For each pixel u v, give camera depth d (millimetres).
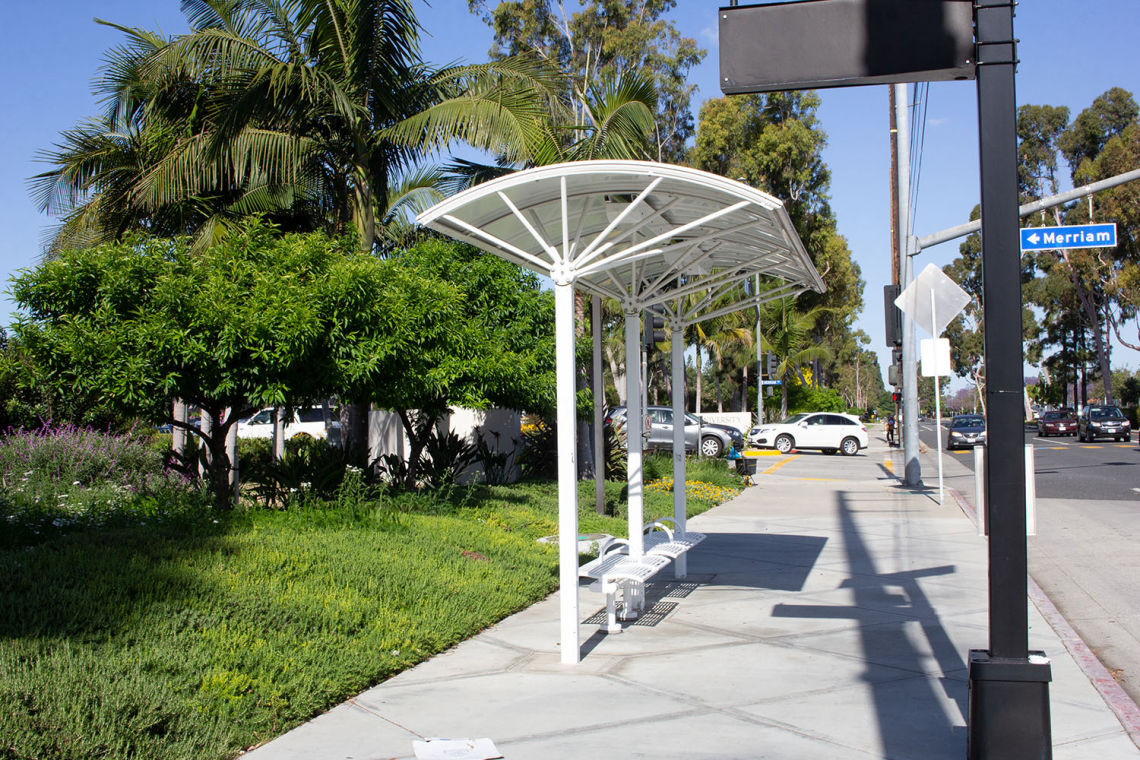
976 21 4270
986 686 4051
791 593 8477
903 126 19219
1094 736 4770
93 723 3994
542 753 4488
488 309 14297
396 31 13766
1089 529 13234
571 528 6160
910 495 18391
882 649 6461
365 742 4617
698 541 8836
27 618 5047
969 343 86062
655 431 29797
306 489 10680
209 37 12945
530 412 16562
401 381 9961
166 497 9586
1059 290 60781
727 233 6867
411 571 7547
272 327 8352
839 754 4488
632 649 6477
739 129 38844
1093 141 55031
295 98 13406
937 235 19188
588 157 14719
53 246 15586
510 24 33844
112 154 14977
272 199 14531
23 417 14000
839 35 4746
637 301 7934
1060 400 87188
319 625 5969
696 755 4469
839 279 50219
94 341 8289
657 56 33812
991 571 4117
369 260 9727
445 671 5895
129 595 5781
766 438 38312
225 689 4750
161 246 9031
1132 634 7441
